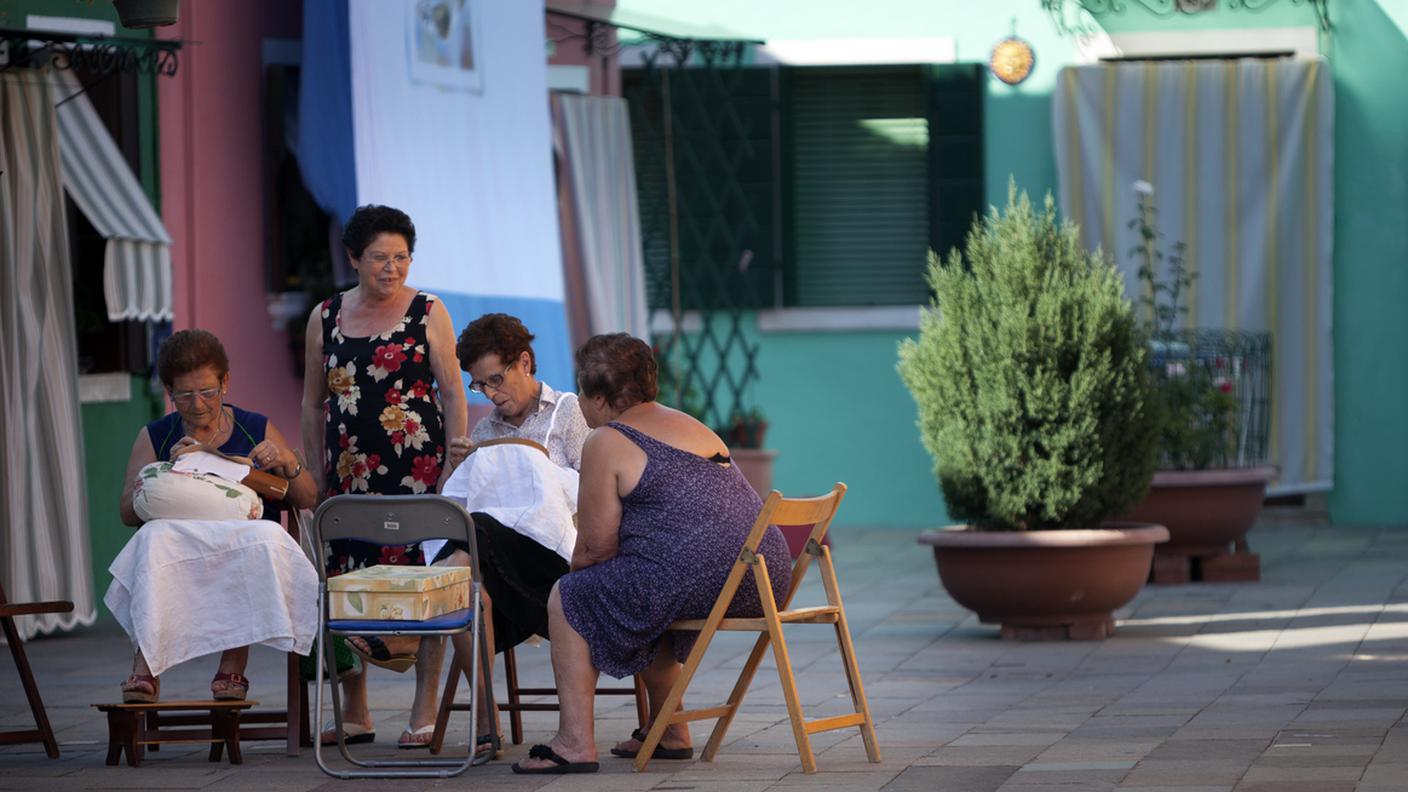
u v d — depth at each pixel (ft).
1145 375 42.27
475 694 26.35
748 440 65.00
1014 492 41.65
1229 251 69.26
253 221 51.11
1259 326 69.15
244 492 28.27
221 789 25.81
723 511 26.55
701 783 25.43
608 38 66.95
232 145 50.60
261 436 29.68
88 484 47.91
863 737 27.43
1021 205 42.73
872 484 72.59
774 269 72.38
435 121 46.55
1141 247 63.87
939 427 42.57
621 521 26.71
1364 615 44.39
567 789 25.23
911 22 71.72
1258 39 69.77
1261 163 69.10
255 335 50.93
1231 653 39.04
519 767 26.48
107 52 42.42
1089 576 41.27
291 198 51.88
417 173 45.34
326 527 26.66
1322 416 69.10
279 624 27.43
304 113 48.62
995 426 41.57
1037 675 36.83
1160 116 69.51
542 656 40.86
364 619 26.48
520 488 28.09
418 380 29.84
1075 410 41.19
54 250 44.45
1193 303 69.36
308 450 30.60
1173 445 52.31
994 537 41.19
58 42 42.27
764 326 72.59
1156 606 47.73
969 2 71.36
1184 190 69.36
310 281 52.24
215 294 49.83
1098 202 69.72
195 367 28.89
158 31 48.55
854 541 67.56
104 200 45.24
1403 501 69.41
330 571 29.89
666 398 69.00
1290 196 69.05
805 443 72.79
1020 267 42.04
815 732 27.12
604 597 26.32
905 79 72.13
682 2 72.23
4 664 40.83
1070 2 70.69
